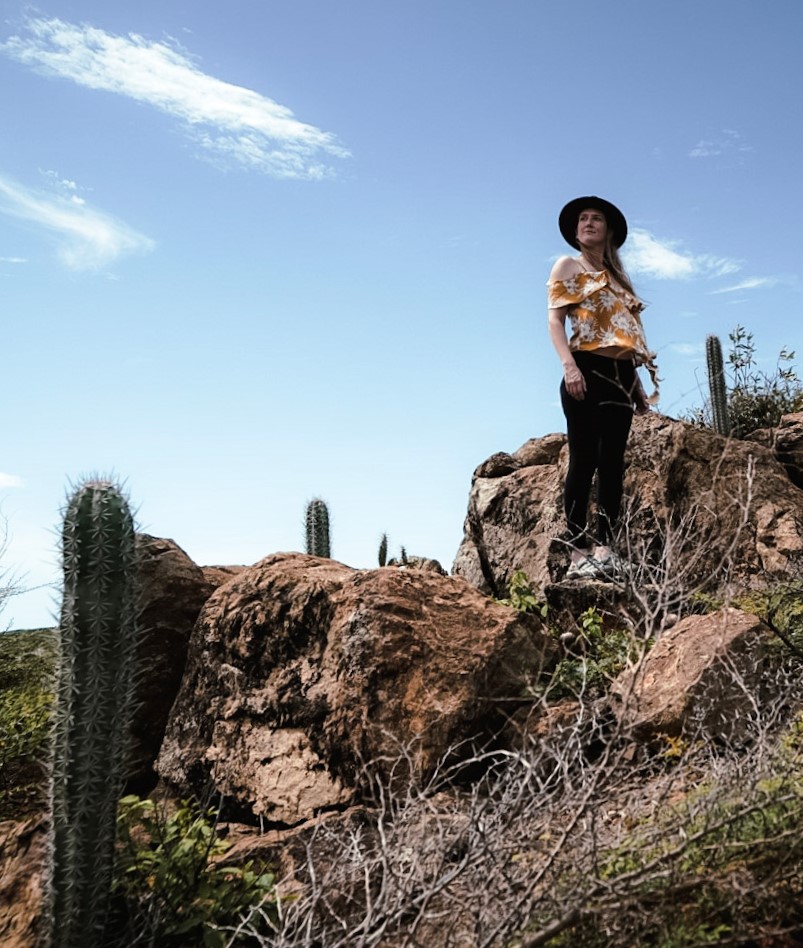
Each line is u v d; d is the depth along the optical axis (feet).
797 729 13.76
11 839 13.29
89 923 12.01
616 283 24.30
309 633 17.71
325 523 32.53
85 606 12.44
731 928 9.50
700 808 10.53
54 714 12.60
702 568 24.77
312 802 15.90
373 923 10.14
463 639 17.22
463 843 11.39
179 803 17.22
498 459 34.27
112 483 13.26
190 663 18.71
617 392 23.58
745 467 27.25
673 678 16.02
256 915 12.19
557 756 11.04
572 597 22.45
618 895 9.57
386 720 16.06
